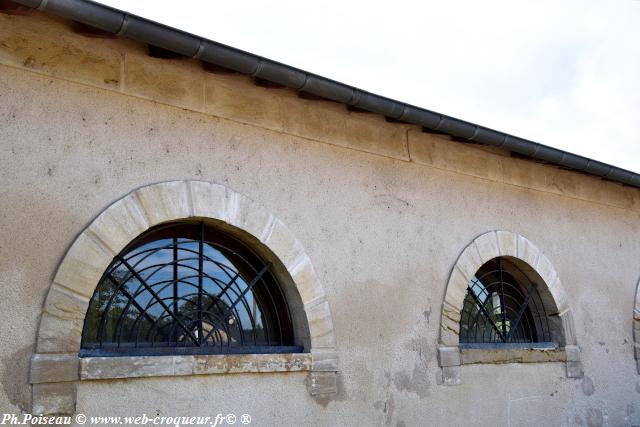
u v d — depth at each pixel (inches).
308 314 164.9
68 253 132.3
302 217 171.0
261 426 152.5
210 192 153.9
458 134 188.4
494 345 211.6
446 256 200.4
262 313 168.1
